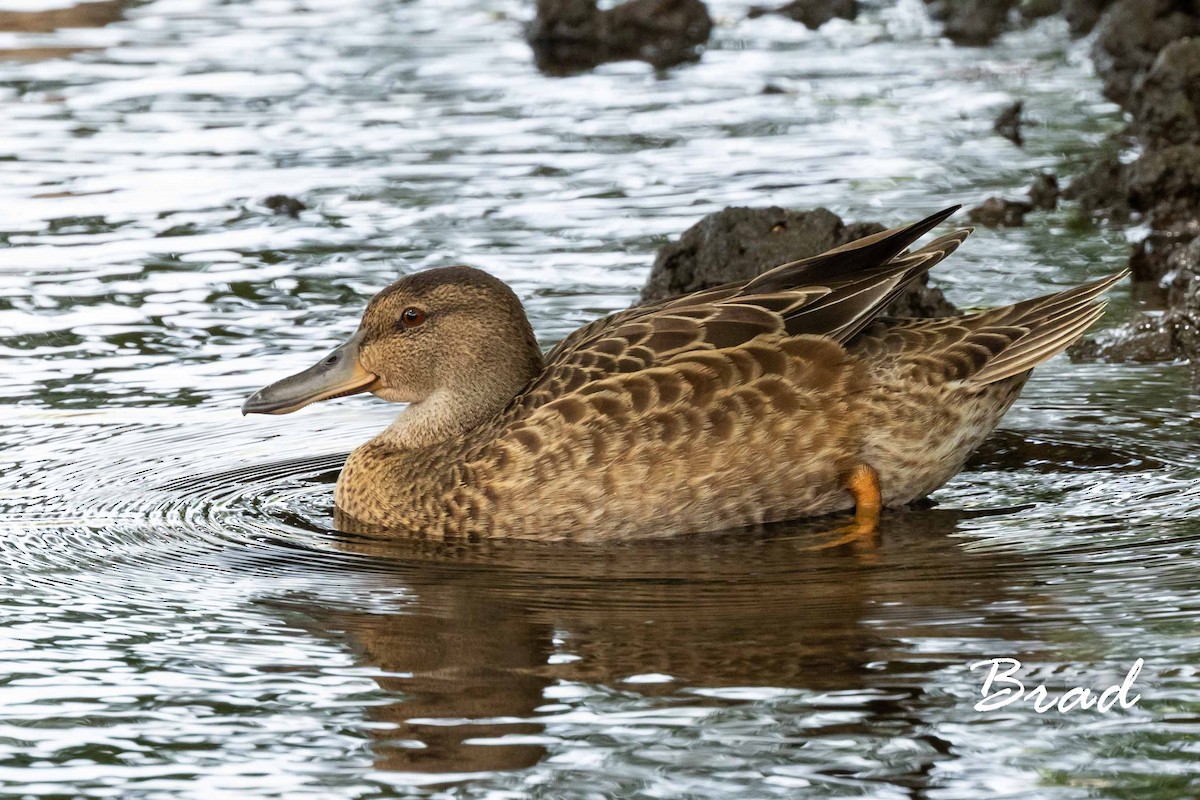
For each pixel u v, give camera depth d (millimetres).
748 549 12219
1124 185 21438
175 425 15172
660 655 10297
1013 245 20062
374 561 12180
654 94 27891
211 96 28000
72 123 26312
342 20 34094
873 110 26484
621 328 13008
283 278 19328
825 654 10242
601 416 12391
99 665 10336
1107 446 14133
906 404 12594
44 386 16156
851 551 12055
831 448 12531
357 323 17844
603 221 21125
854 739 9258
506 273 19234
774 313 12766
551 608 11086
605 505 12438
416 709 9688
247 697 9883
